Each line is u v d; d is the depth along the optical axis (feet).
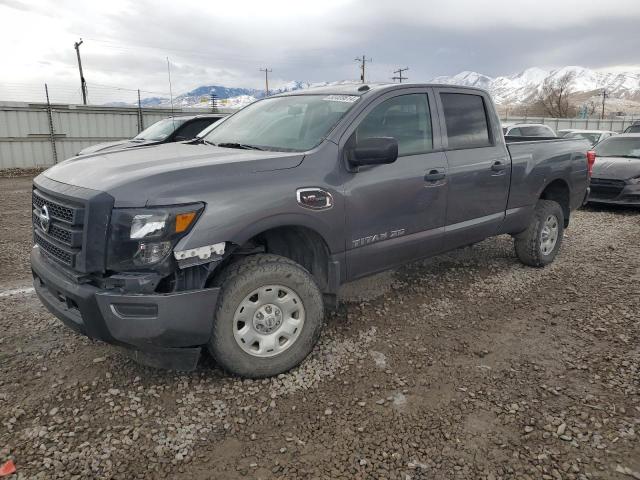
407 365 11.51
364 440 8.86
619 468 8.14
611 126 131.75
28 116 63.72
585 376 11.01
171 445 8.70
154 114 73.51
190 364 10.08
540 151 17.76
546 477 7.97
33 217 11.72
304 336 11.07
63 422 9.25
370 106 12.59
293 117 13.26
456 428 9.20
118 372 10.99
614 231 25.94
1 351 11.91
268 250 12.10
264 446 8.70
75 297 9.41
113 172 9.98
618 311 14.61
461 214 14.88
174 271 9.41
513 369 11.34
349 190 11.73
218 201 9.65
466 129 15.25
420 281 17.15
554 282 17.22
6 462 8.17
